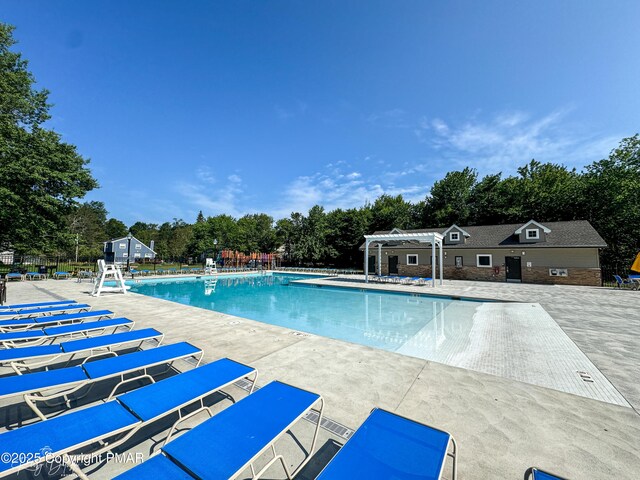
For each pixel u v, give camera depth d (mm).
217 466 1749
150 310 8836
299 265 38031
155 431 2902
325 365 4602
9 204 16750
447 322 9398
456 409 3320
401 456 1878
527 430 2932
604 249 23641
